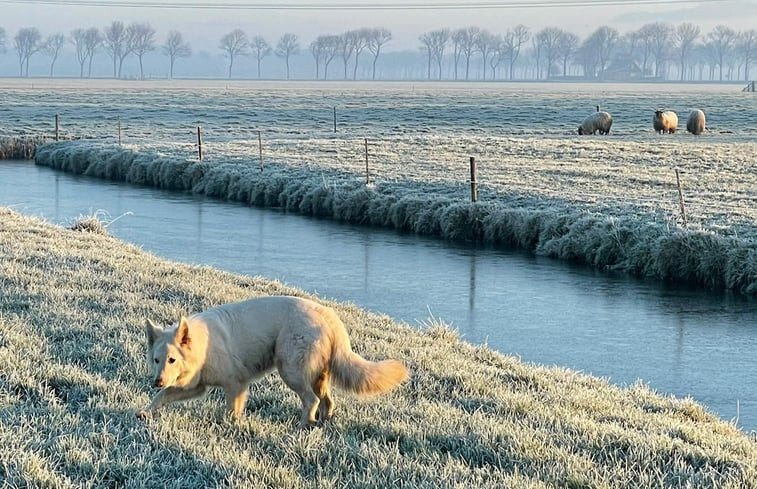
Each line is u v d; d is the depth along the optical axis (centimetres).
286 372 815
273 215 3036
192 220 2886
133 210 3091
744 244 1997
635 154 4181
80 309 1212
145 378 945
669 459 783
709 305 1797
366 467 732
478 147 4544
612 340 1519
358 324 1300
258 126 6656
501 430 823
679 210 2452
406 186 3081
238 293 1423
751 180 3194
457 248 2445
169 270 1623
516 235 2492
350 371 820
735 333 1573
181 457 735
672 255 2067
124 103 9369
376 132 5978
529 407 924
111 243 1991
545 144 4722
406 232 2728
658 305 1792
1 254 1620
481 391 988
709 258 2005
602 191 2905
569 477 720
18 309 1205
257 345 823
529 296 1861
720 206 2536
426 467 729
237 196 3438
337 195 3016
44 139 5397
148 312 1226
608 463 765
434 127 6438
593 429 853
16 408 826
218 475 704
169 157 4059
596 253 2219
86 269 1529
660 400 1055
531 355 1420
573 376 1154
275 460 740
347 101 10044
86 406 845
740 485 729
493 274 2089
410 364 1074
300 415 861
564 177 3294
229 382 816
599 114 5759
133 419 808
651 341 1515
